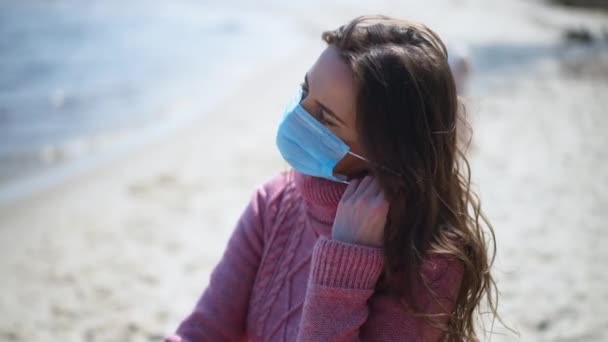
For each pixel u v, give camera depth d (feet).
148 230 21.13
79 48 60.75
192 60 55.77
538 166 25.12
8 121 36.14
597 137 29.58
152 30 71.97
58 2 92.63
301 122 5.24
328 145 5.16
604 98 38.14
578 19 86.07
